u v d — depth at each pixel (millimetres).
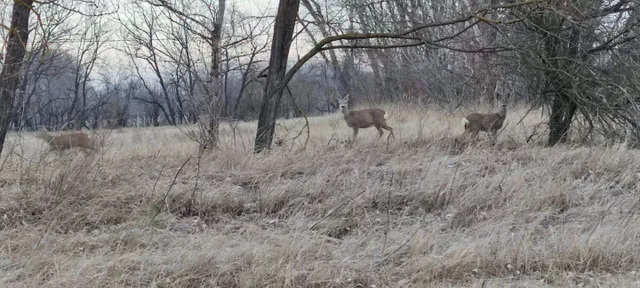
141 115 41750
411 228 7355
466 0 14445
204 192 8398
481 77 17734
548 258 6551
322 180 8812
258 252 6469
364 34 11062
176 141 15914
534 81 12188
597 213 7848
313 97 41656
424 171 9234
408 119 17938
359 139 12422
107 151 10758
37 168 8766
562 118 11867
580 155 9992
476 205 8203
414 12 16922
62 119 33969
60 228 7465
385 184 8852
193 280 6102
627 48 11523
